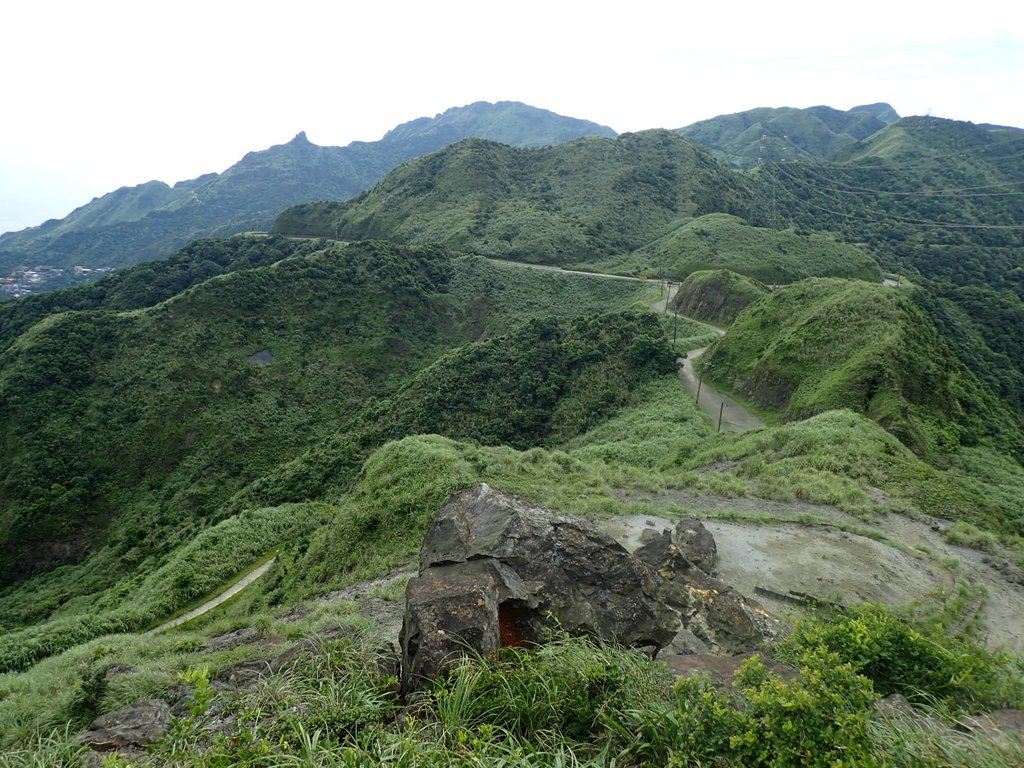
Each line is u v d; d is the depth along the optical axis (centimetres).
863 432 2134
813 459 1898
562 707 436
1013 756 396
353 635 805
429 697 454
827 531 1353
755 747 371
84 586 3578
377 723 445
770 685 404
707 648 627
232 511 3606
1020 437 3145
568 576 634
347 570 1623
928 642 565
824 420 2352
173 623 1778
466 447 2336
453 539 698
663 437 3122
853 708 393
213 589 1997
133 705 612
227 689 639
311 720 448
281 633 976
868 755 351
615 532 1338
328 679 518
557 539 670
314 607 1264
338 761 380
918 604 1003
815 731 367
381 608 1056
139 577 2542
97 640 1285
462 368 4659
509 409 4222
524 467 1986
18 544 4272
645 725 407
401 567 1429
